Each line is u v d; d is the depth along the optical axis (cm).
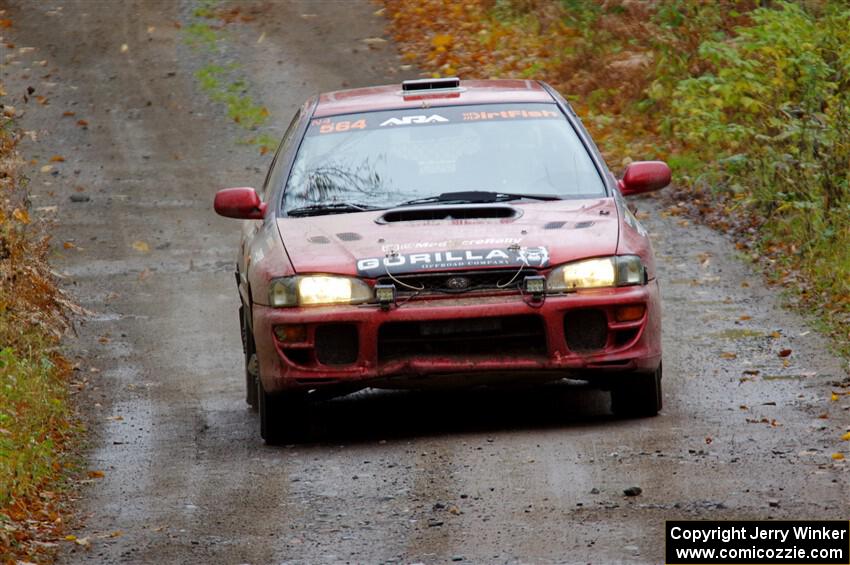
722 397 2950
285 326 2683
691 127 6012
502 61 7900
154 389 3562
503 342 2655
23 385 3150
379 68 8062
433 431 2833
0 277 3859
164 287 4831
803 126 4997
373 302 2655
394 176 3030
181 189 6262
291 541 2073
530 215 2847
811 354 3309
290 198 3031
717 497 2125
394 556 1952
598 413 2912
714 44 6000
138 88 7938
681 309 4006
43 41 8831
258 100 7656
